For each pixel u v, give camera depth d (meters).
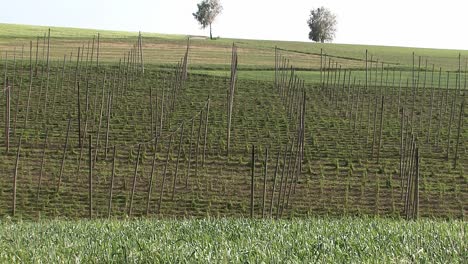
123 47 120.69
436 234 18.03
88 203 44.75
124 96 71.62
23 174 49.22
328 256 14.78
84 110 66.00
